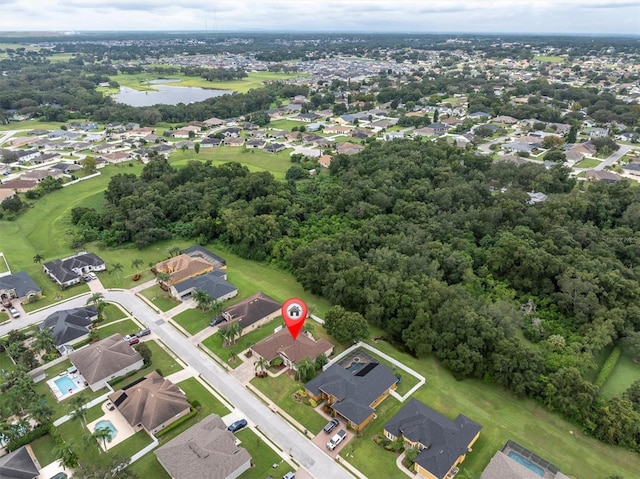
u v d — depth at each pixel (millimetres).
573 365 85438
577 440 73938
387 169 178625
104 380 83312
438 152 195500
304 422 76125
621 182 158875
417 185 162625
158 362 89812
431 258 118375
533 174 173625
